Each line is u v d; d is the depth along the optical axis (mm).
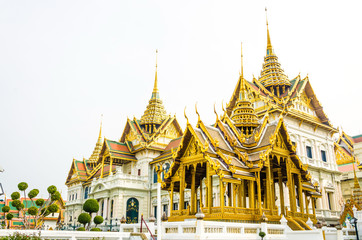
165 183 21031
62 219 91938
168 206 60000
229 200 22656
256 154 20078
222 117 23281
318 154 52625
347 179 61875
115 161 70938
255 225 16859
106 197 65062
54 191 38344
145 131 74812
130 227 18672
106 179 67750
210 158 18078
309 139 52156
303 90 55500
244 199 20875
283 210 20719
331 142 56250
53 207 38031
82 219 42094
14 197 37719
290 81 57062
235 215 17281
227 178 17438
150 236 16969
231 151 19828
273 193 22703
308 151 51562
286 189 40781
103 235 16438
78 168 91875
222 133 21141
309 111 55219
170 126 75312
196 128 20047
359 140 71562
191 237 14508
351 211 32906
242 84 25219
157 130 72312
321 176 50781
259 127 22406
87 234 15992
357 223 29141
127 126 75812
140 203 64250
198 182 22484
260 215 18141
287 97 51469
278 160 20969
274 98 51281
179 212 19984
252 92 54250
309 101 56062
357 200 39125
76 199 87875
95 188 69938
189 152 20188
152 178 67000
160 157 66125
